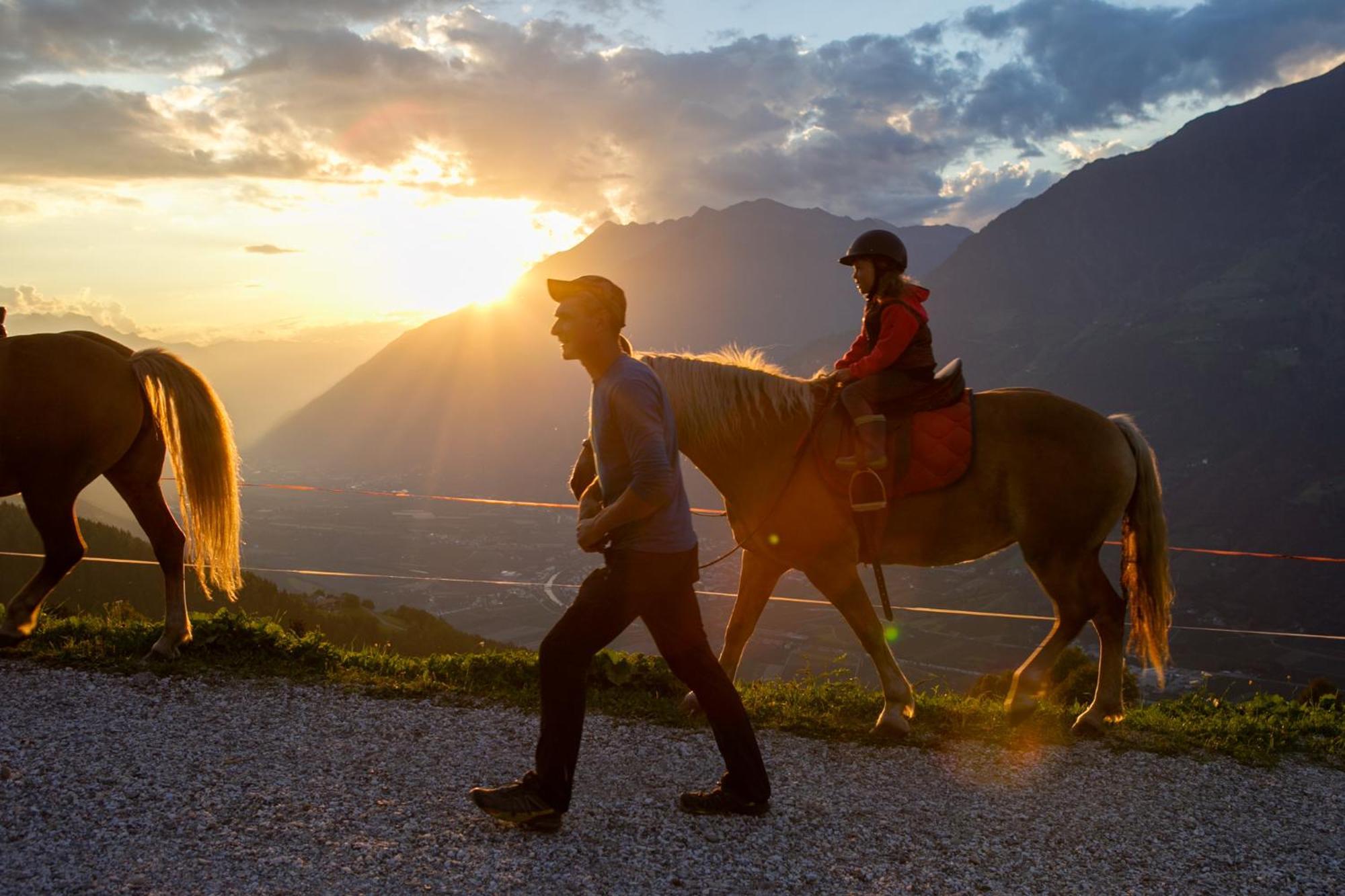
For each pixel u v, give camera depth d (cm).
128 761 390
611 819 360
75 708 459
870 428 464
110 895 273
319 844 318
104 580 2131
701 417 484
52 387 525
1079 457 487
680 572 349
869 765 443
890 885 316
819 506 477
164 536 568
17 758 385
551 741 340
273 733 441
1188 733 521
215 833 323
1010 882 325
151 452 569
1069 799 412
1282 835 387
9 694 473
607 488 357
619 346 364
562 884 300
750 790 364
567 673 342
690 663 360
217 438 559
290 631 630
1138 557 506
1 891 271
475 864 310
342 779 385
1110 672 504
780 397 486
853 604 483
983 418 495
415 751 427
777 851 339
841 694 554
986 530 495
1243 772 466
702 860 327
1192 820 397
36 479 534
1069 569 496
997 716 529
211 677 523
